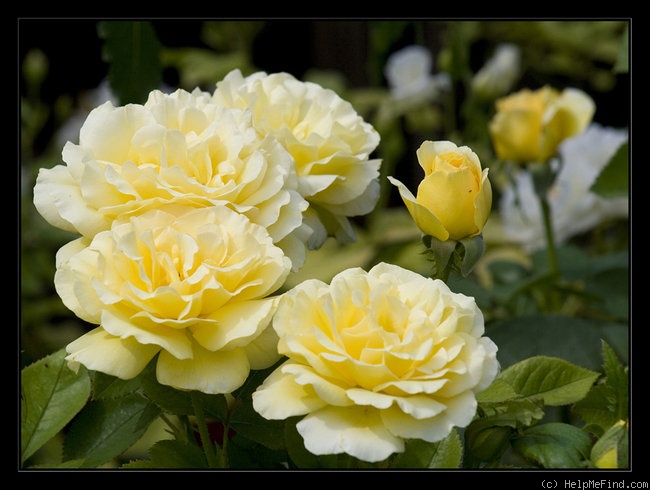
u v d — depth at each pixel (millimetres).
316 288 558
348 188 643
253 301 558
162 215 564
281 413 538
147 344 557
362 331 545
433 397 542
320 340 538
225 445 599
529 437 584
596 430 610
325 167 638
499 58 1154
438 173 598
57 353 616
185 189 580
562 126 789
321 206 651
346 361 535
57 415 605
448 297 554
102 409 623
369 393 533
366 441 531
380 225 1137
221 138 593
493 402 593
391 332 548
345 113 659
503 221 1007
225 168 584
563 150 948
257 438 599
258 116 645
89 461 605
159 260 556
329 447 530
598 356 733
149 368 586
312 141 636
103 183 577
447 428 534
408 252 1031
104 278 552
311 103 657
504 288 817
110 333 544
